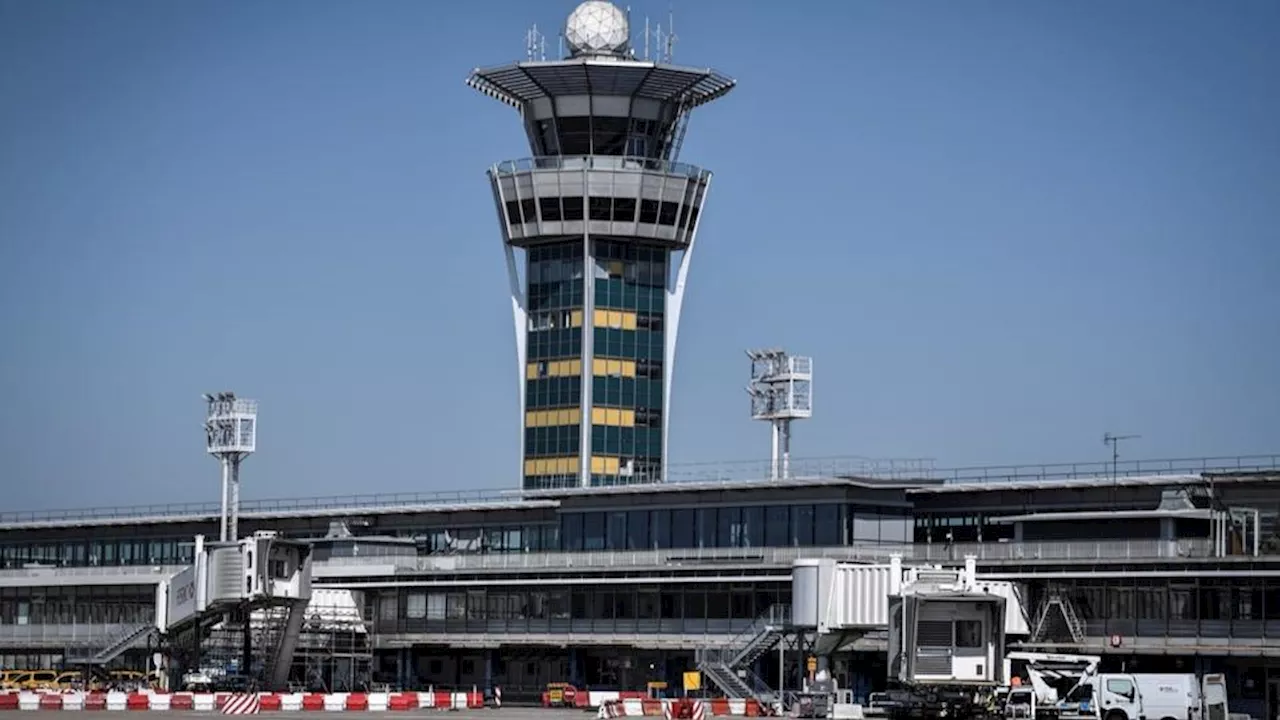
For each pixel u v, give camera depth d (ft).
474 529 520.01
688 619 444.14
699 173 572.51
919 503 447.42
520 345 574.15
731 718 352.28
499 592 475.72
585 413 560.20
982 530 435.12
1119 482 411.95
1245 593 378.53
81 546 597.93
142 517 580.30
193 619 412.77
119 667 496.23
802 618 374.22
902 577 369.71
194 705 363.35
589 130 564.71
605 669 463.83
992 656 281.33
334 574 497.05
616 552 467.93
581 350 562.25
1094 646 392.06
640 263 570.87
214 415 561.02
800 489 442.50
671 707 339.57
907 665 281.54
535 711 388.98
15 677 449.06
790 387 529.86
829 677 377.50
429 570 488.85
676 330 572.92
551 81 558.97
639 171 560.61
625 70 553.64
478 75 560.20
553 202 563.07
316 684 458.50
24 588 527.81
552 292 570.05
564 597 465.06
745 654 401.29
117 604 509.76
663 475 567.59
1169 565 387.14
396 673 493.36
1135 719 311.47
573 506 488.44
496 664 482.69
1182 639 384.27
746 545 451.53
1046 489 424.46
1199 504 402.31
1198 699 312.91
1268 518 391.04
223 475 557.74
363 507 537.65
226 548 400.26
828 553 428.56
